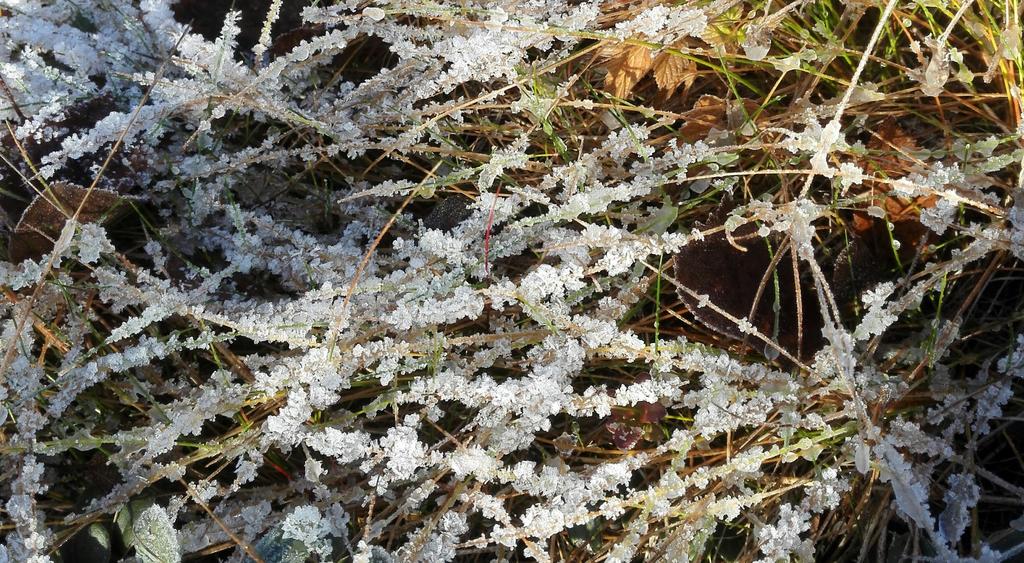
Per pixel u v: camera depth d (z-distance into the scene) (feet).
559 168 1.79
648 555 1.72
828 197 1.85
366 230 1.87
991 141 1.75
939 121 1.85
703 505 1.70
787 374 1.72
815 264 1.66
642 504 1.72
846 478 1.74
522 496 1.80
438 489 1.78
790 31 1.88
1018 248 1.71
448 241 1.75
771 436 1.78
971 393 1.72
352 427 1.81
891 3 1.62
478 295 1.77
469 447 1.75
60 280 1.79
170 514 1.72
